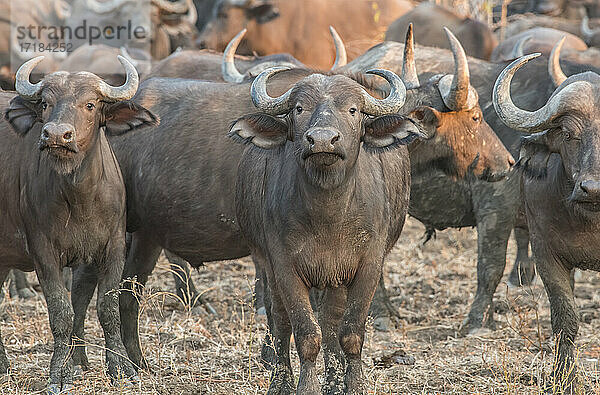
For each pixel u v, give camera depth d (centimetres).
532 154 2333
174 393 2411
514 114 2266
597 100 2164
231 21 6028
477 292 3269
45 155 2416
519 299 3572
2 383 2473
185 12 7425
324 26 5956
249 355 2586
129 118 2467
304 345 2092
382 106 2048
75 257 2470
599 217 2220
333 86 2012
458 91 2927
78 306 2669
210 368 2630
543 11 7544
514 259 4447
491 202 3253
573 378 2341
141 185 2733
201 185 2616
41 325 3094
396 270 4188
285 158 2169
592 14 7656
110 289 2494
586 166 2097
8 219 2542
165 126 2739
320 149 1861
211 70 4022
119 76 5041
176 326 3080
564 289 2383
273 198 2153
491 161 3044
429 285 3919
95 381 2391
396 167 2409
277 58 3931
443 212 3391
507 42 5144
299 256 2116
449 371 2633
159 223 2712
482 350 2886
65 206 2394
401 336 3155
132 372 2489
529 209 2419
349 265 2147
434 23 5150
